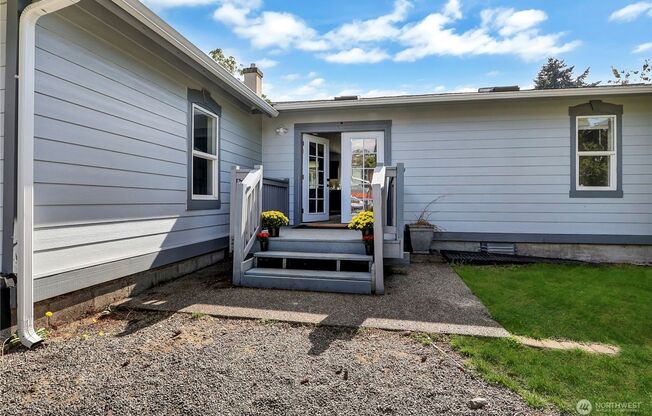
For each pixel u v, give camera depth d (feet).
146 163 12.97
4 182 8.46
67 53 9.70
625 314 10.37
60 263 9.46
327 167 26.21
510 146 21.03
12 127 8.37
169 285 13.62
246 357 7.50
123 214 11.81
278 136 24.20
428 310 10.62
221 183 18.69
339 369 6.98
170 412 5.61
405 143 22.31
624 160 19.98
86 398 5.97
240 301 11.43
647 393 6.15
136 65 12.47
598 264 18.62
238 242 13.44
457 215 21.66
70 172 9.79
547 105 20.59
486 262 18.56
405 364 7.20
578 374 6.79
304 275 13.01
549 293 12.64
